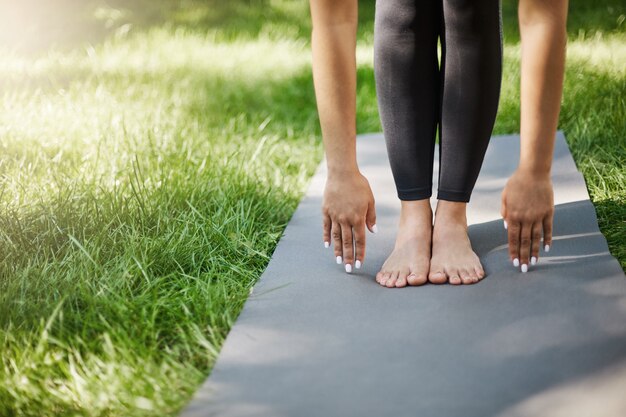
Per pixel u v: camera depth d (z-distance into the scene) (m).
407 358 1.62
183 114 3.52
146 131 3.14
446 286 1.93
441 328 1.73
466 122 1.93
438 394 1.49
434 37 1.94
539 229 1.88
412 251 2.00
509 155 2.93
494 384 1.51
